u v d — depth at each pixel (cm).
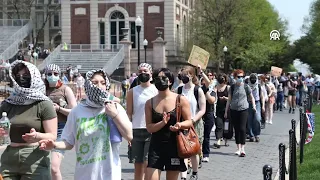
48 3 7512
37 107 674
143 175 995
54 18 8181
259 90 1916
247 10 6412
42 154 678
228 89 1711
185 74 1166
